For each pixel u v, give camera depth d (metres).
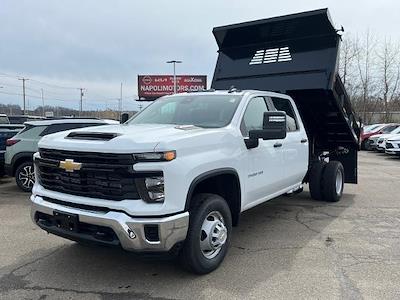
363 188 10.13
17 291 4.03
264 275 4.39
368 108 41.78
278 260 4.85
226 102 5.45
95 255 5.01
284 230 6.15
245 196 5.12
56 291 4.03
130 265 4.68
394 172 13.75
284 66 7.54
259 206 7.79
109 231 3.90
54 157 4.33
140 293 3.98
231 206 5.04
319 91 7.24
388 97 41.69
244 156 5.04
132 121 5.86
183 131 4.34
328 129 8.48
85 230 4.05
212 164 4.37
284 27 7.34
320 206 7.83
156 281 4.25
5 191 9.45
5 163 9.40
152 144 3.81
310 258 4.92
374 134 25.12
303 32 7.31
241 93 5.62
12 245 5.42
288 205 7.89
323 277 4.34
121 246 3.84
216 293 3.97
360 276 4.37
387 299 3.83
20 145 9.17
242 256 4.98
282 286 4.12
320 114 8.03
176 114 5.54
